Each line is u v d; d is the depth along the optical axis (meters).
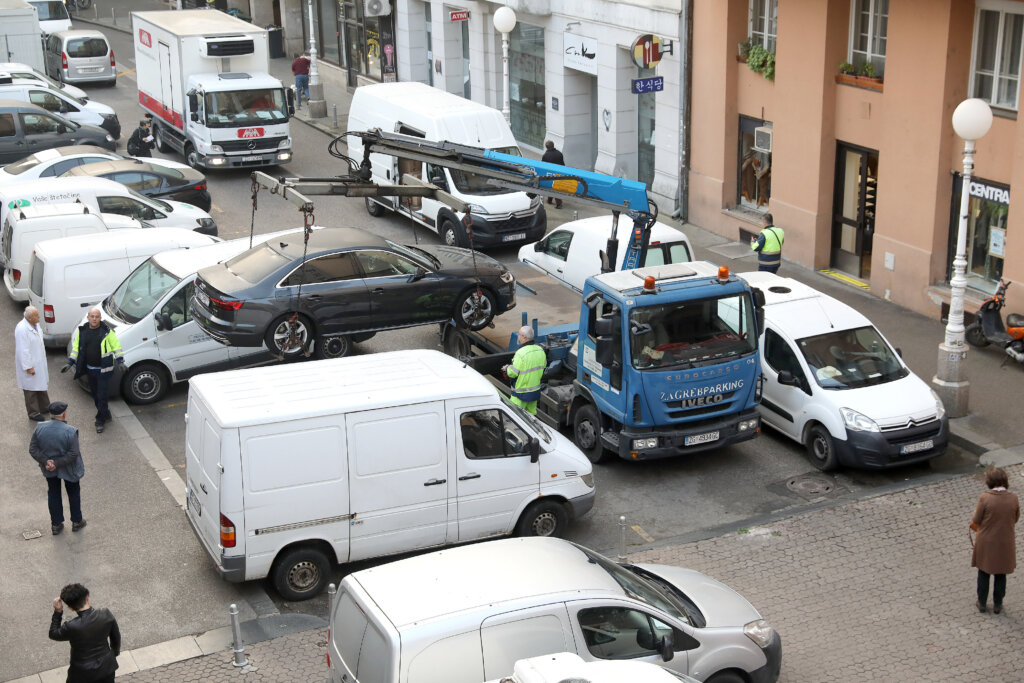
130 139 32.34
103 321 17.11
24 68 36.16
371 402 12.62
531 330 16.23
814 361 16.31
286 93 32.12
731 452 16.72
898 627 12.18
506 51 28.06
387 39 39.41
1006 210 19.31
